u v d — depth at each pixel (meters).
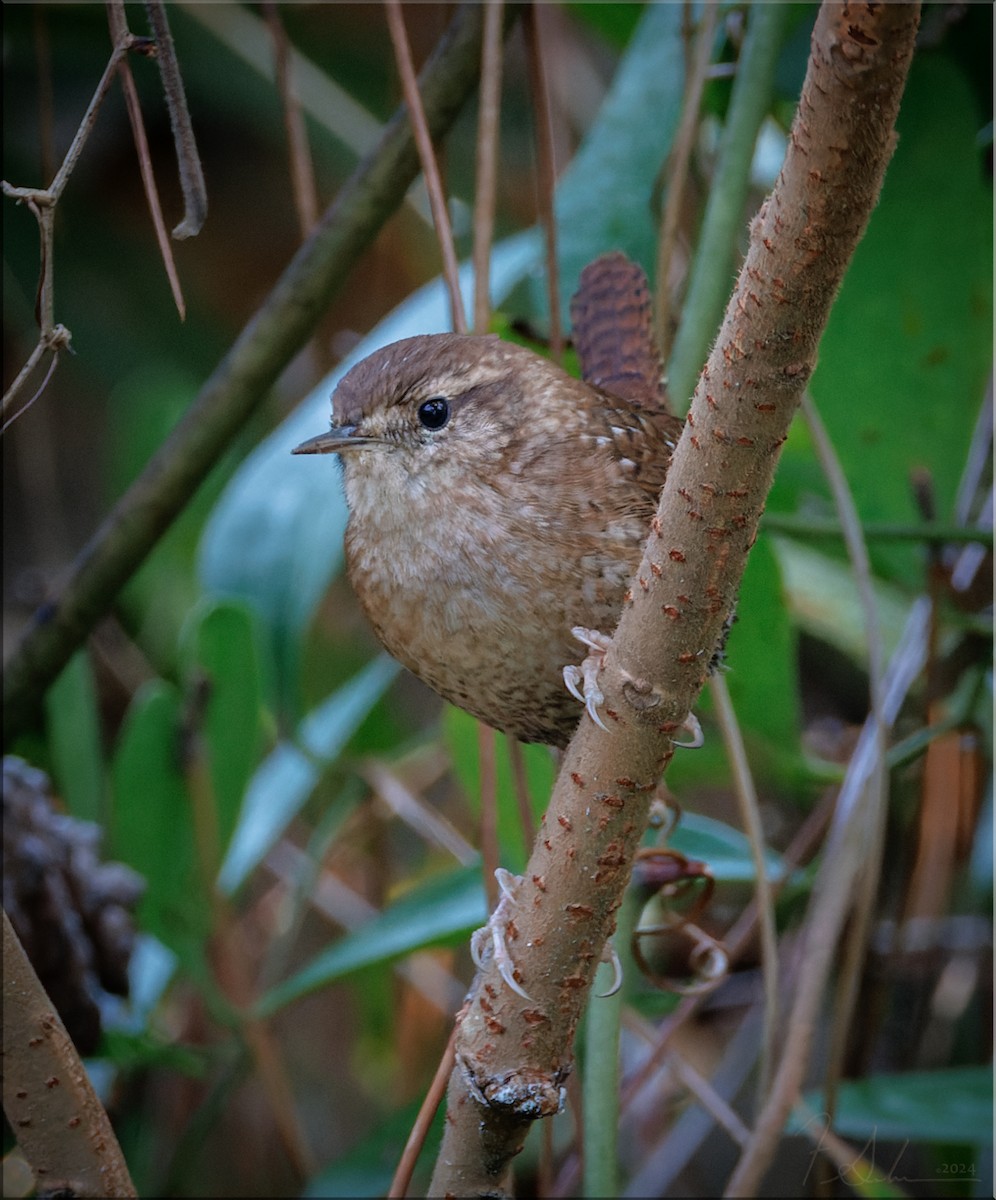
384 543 2.02
